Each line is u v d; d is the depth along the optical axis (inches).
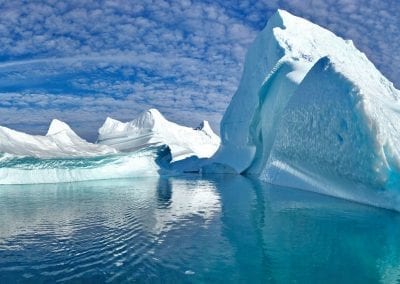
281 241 323.6
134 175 1248.8
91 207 527.8
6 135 1074.1
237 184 871.7
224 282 234.1
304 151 664.4
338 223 384.2
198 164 1528.1
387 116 518.3
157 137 1651.1
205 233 355.9
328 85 590.9
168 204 548.7
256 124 1219.9
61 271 258.2
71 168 1095.0
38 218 444.5
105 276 247.3
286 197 587.8
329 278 239.0
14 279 244.1
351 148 499.8
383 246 303.6
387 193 457.7
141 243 324.5
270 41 1245.1
